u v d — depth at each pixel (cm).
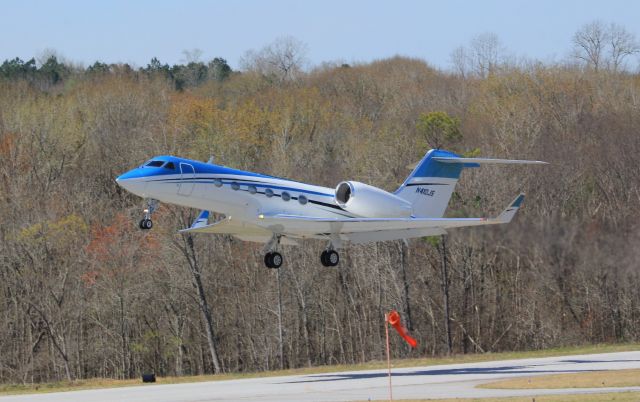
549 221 18512
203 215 11594
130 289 17338
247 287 18775
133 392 9888
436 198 12294
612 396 8006
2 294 17838
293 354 18675
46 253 17700
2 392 11394
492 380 9888
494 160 11756
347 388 9481
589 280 18912
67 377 17038
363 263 18900
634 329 18962
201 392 9500
